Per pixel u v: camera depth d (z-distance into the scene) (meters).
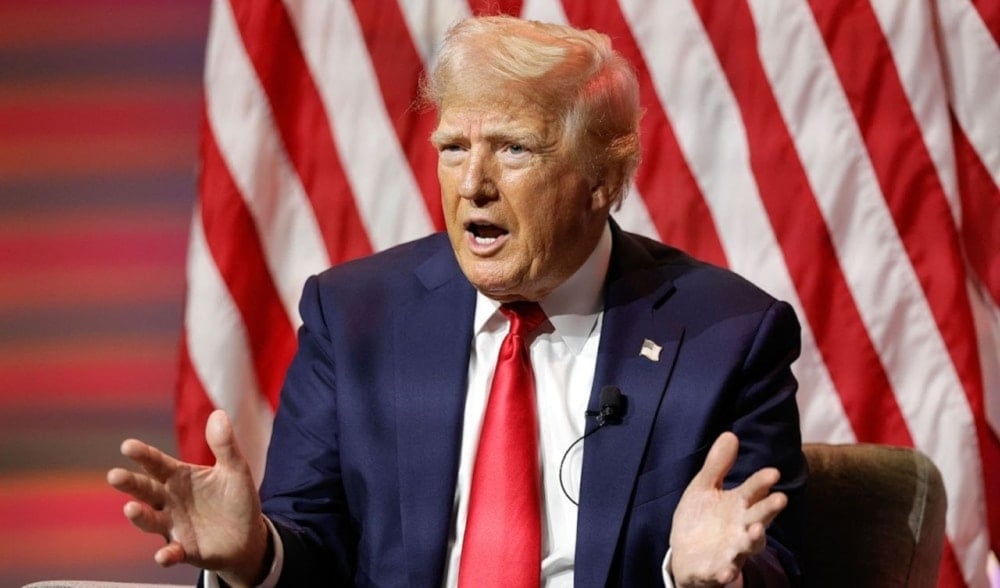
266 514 8.47
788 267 11.55
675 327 8.59
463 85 7.98
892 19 11.41
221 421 7.52
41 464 15.04
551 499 8.27
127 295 14.95
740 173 11.66
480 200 7.98
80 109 14.95
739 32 11.63
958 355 11.41
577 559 8.00
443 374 8.51
